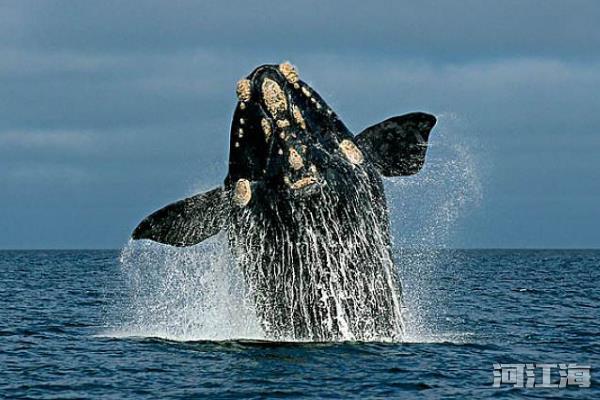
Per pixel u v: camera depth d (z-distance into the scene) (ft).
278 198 269.03
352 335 280.51
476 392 242.99
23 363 291.99
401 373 255.91
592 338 339.98
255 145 269.85
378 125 276.82
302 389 239.71
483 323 393.70
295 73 272.72
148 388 248.73
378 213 275.59
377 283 278.46
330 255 271.90
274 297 279.28
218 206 274.57
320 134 270.46
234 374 254.47
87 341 337.11
